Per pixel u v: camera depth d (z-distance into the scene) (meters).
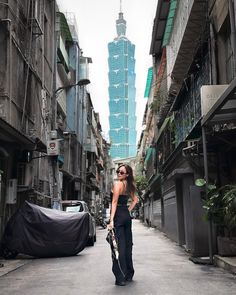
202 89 9.50
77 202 18.39
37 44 16.19
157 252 13.16
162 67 23.30
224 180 11.48
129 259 6.99
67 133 25.47
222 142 10.92
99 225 39.22
